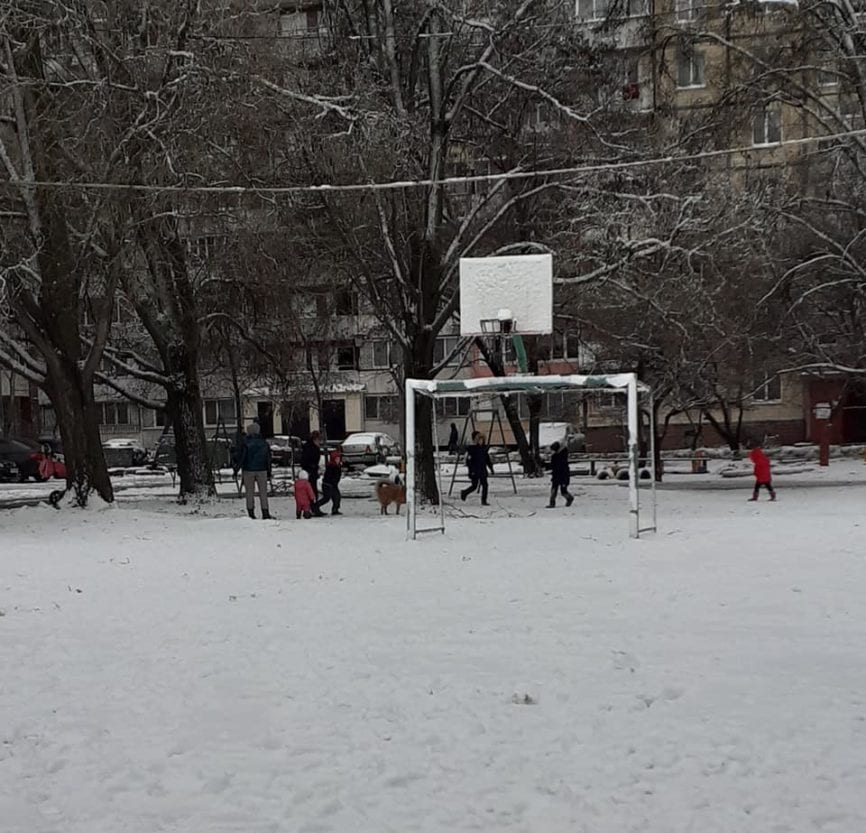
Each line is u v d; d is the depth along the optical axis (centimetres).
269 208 2242
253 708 692
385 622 984
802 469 3806
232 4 2164
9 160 2128
